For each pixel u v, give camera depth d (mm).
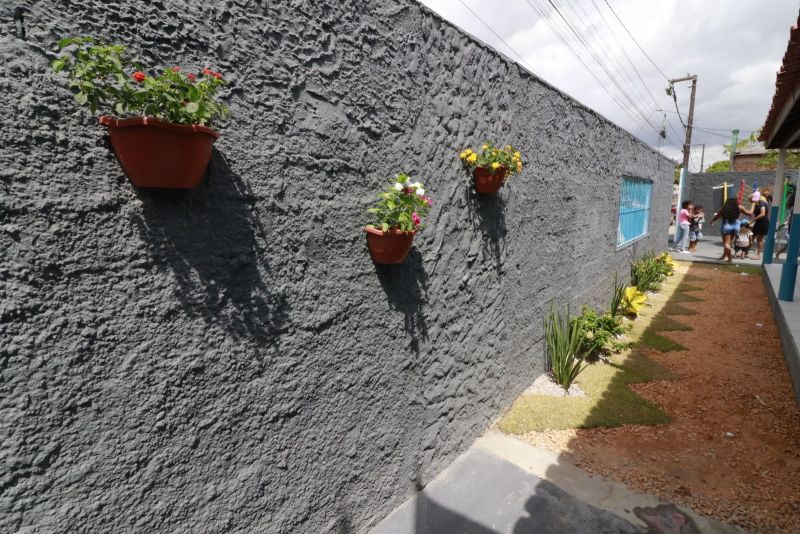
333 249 1627
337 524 1755
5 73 873
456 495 2199
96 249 1020
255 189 1339
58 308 967
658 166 8188
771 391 3465
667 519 2064
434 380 2262
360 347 1784
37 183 924
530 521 2020
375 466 1927
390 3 1771
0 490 907
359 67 1659
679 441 2764
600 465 2496
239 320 1330
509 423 2938
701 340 4770
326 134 1552
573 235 4059
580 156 4047
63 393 983
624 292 5699
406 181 1727
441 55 2092
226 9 1224
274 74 1361
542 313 3551
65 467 999
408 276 2014
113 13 1013
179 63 1134
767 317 5551
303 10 1431
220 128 1229
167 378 1166
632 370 3930
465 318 2471
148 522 1156
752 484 2332
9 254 894
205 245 1227
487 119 2502
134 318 1093
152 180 1033
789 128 5992
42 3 916
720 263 9844
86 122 990
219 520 1326
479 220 2514
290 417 1520
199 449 1258
